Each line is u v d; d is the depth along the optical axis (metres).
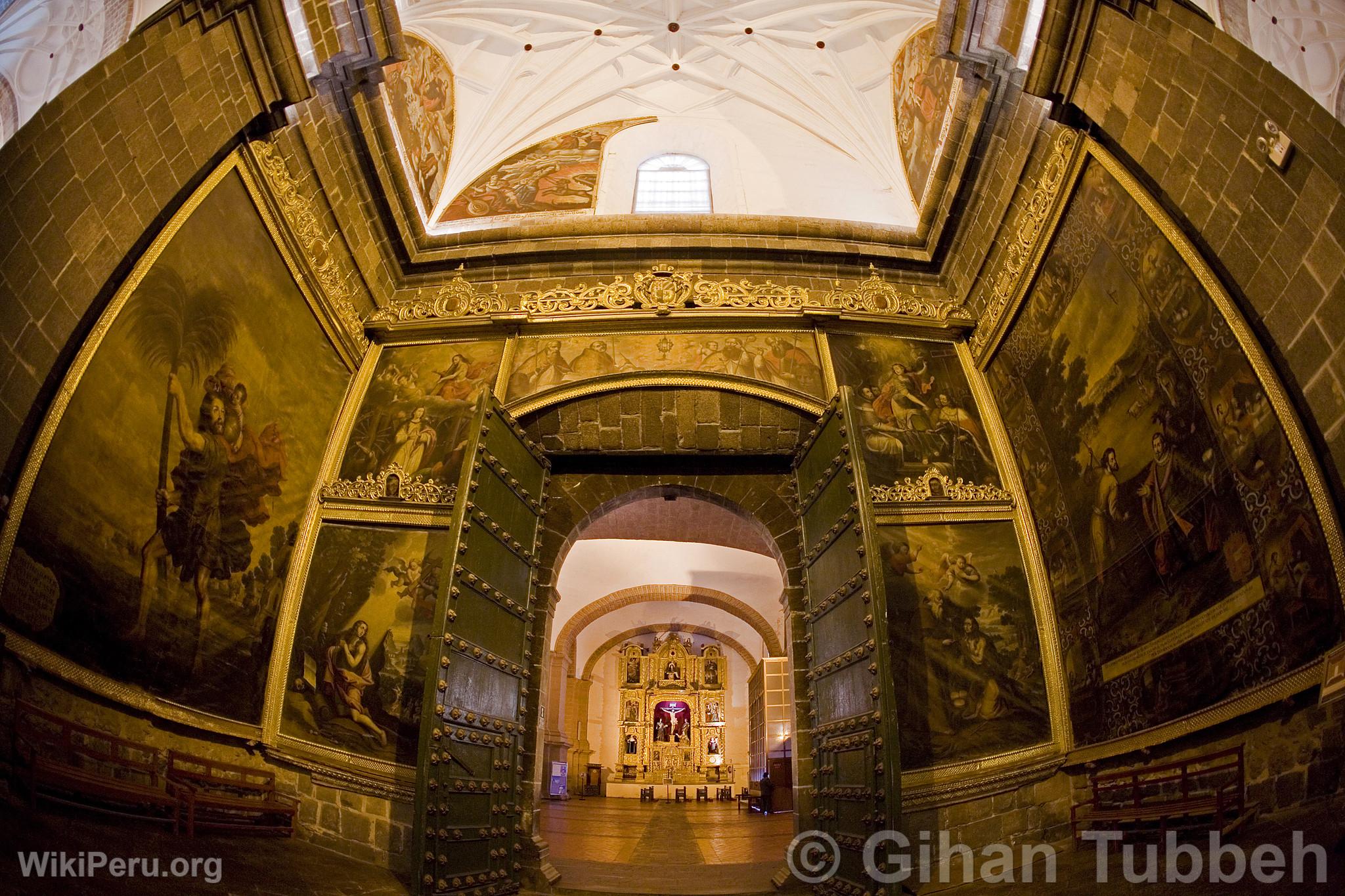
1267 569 6.38
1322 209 5.79
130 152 6.86
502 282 11.68
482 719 8.52
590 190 13.69
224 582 8.30
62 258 6.29
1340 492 5.82
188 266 7.83
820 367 10.88
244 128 8.32
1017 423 10.28
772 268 11.66
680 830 15.66
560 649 25.42
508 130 13.98
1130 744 7.80
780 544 10.63
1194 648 7.11
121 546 6.88
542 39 13.77
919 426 10.54
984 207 10.39
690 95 14.69
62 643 6.16
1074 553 9.08
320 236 9.95
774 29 13.94
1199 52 6.59
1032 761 8.70
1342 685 5.45
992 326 10.63
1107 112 7.84
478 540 8.92
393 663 9.20
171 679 7.45
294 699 8.95
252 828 7.54
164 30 6.91
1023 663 9.22
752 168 14.31
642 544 23.22
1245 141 6.38
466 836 7.86
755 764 26.97
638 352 10.99
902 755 8.66
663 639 32.28
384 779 8.65
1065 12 7.82
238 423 8.66
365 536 9.85
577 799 27.23
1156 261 7.68
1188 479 7.32
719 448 10.88
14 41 5.59
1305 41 5.57
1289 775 5.99
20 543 5.81
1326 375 5.91
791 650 10.12
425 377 10.98
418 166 11.99
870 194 13.45
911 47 12.55
